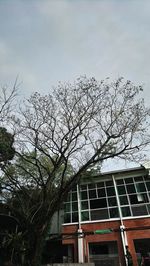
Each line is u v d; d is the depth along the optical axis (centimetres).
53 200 1216
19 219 1333
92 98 1286
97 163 1370
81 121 1268
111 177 1961
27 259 1104
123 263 1603
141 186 1856
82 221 1828
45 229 1157
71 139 1245
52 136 1252
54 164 1243
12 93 1221
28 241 1148
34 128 1262
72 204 1939
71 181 1199
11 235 1316
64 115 1277
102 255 1702
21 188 1345
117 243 1675
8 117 1230
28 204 1340
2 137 1248
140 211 1755
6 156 1277
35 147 1252
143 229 1661
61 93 1295
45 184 1218
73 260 1722
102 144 1245
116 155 1225
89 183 1989
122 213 1784
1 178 1322
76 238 1762
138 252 1709
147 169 1870
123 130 1243
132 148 1239
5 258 1329
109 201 1867
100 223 1777
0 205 1507
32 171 1459
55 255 1875
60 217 2002
